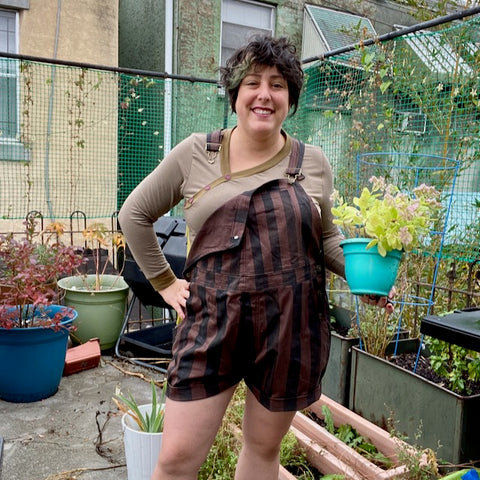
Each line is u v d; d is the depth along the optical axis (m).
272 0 7.36
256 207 1.42
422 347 2.87
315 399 1.49
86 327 3.76
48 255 3.62
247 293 1.39
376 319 2.90
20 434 2.67
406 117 3.62
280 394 1.44
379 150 3.58
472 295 2.69
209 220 1.45
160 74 4.52
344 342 2.80
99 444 2.58
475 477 1.46
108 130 5.84
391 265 1.46
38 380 3.00
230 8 7.17
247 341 1.42
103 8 5.86
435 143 3.48
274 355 1.41
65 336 3.11
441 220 3.10
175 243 3.46
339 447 2.25
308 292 1.45
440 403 2.20
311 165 1.56
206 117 6.58
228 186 1.46
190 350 1.42
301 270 1.44
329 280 3.64
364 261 1.46
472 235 3.18
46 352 2.98
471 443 2.14
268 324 1.40
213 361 1.40
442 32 3.30
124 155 6.03
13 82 5.38
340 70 4.21
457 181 3.56
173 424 1.42
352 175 3.68
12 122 5.29
